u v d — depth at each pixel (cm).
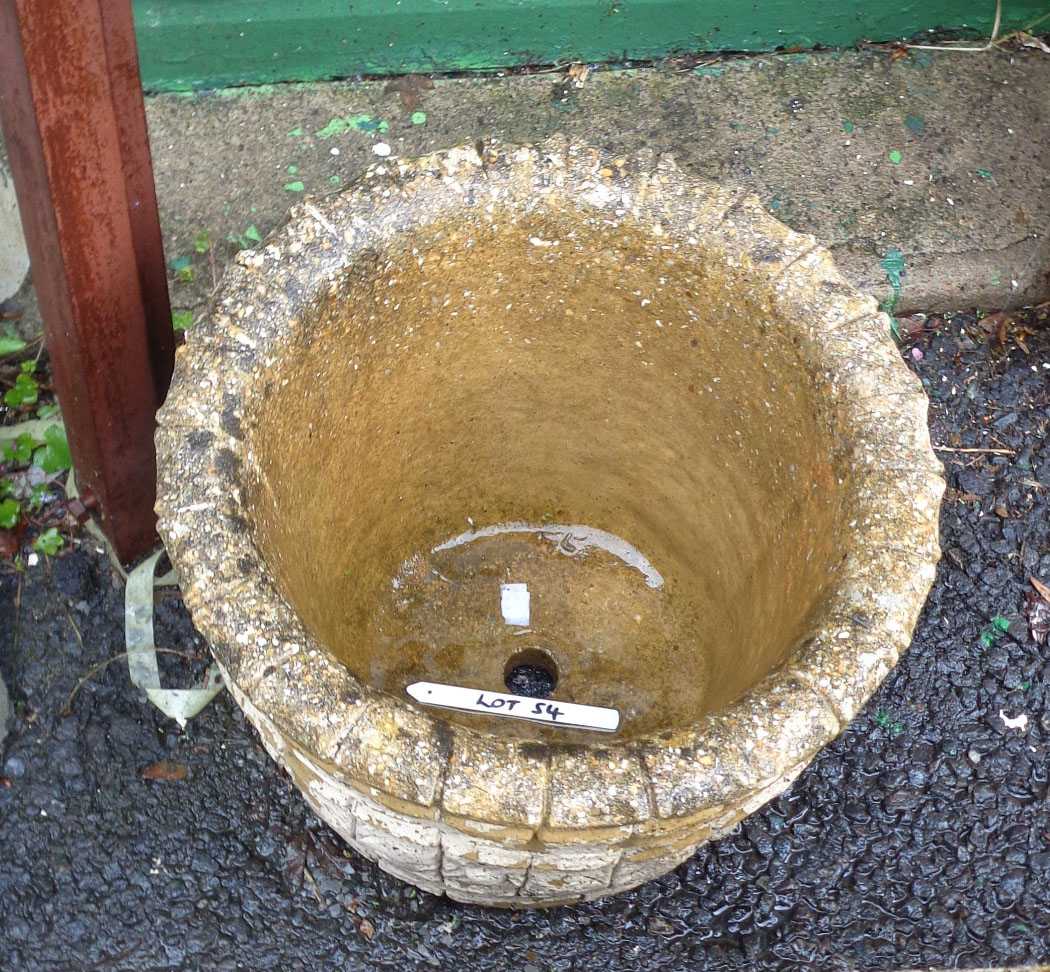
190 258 270
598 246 183
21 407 259
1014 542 261
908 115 308
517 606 224
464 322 195
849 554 149
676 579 223
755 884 218
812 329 167
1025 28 320
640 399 205
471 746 132
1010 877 221
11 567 240
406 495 218
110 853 214
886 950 212
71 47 155
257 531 148
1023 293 291
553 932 210
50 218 173
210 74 292
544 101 303
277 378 162
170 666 232
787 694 137
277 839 217
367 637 213
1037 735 237
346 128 293
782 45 317
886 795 228
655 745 133
